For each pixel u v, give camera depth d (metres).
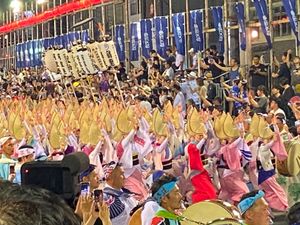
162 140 10.12
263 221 5.33
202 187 9.23
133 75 20.78
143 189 9.38
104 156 9.55
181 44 20.28
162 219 4.90
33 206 1.33
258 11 16.14
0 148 9.02
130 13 24.97
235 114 15.09
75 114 12.13
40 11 35.16
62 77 15.69
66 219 1.36
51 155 9.93
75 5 26.11
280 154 10.20
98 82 17.73
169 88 16.94
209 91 16.22
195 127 10.16
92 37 26.56
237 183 9.95
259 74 15.98
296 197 10.26
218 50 19.00
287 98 13.84
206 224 4.80
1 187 1.42
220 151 10.04
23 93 23.50
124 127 9.58
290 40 17.55
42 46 32.16
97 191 4.48
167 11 23.31
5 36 40.00
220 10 18.73
